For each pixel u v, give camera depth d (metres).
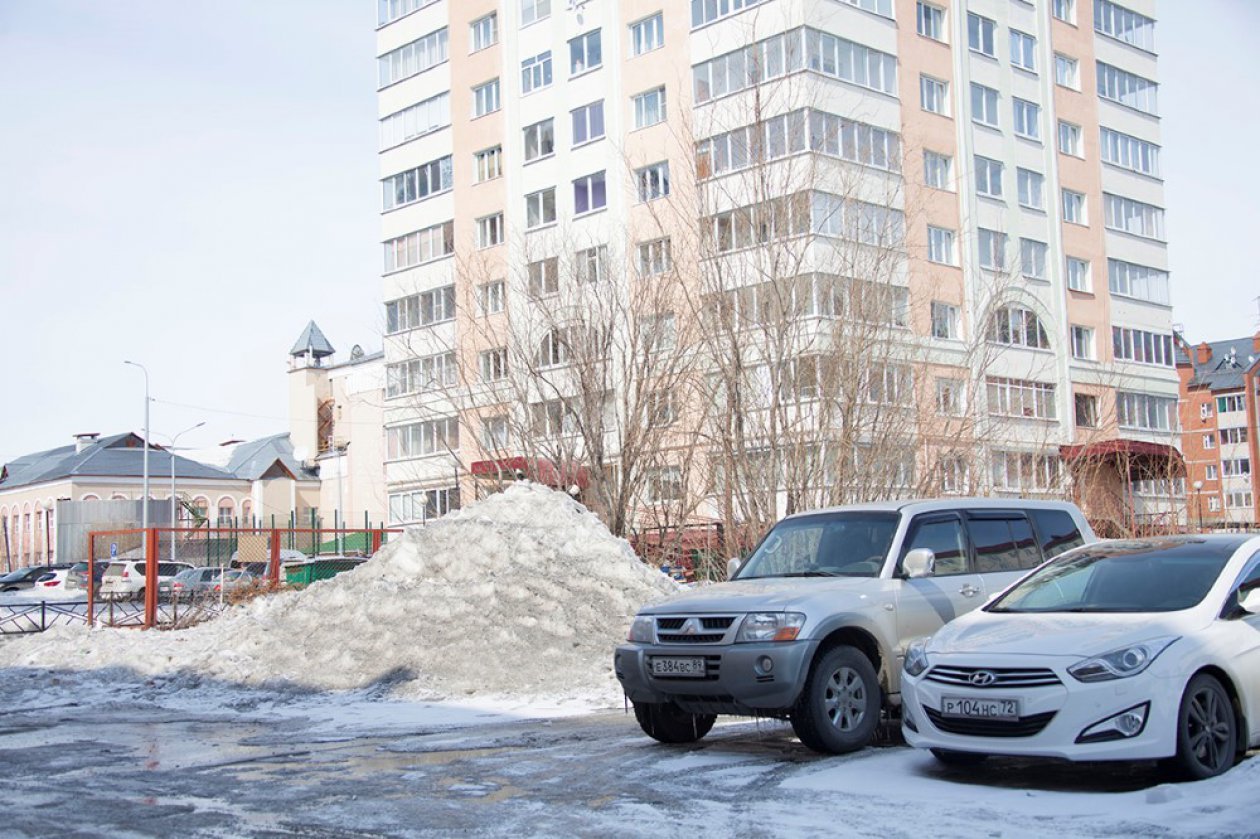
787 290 21.78
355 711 13.34
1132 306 55.47
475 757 9.59
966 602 10.09
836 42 42.94
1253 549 8.64
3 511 90.12
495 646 15.10
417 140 58.00
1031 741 7.57
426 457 50.59
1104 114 55.66
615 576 17.47
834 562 10.13
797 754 9.25
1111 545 9.30
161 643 18.44
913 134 45.25
